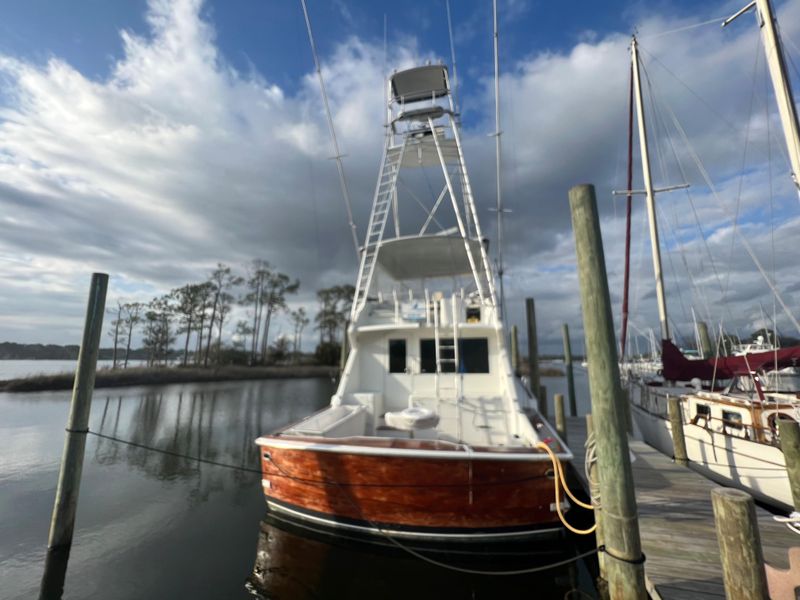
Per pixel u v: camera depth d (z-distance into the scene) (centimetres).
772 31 744
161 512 689
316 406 2192
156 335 4338
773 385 890
